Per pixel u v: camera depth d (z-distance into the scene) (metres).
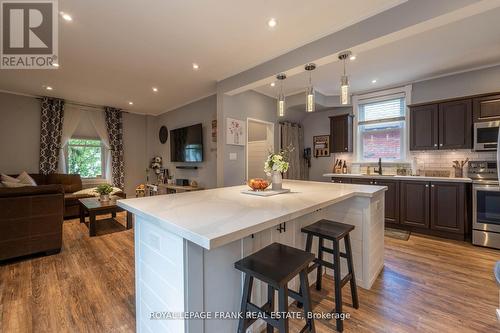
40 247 2.79
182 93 4.72
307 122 5.73
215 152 4.84
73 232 3.74
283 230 1.80
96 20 2.25
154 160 6.56
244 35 2.52
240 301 1.42
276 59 2.99
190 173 5.59
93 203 3.91
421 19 1.86
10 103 4.57
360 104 4.78
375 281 2.23
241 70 3.45
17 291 2.08
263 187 2.16
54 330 1.61
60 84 4.11
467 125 3.36
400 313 1.77
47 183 4.81
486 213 3.03
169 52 2.90
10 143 4.58
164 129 6.45
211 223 1.12
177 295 1.14
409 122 4.06
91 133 5.61
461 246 3.10
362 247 2.16
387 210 3.93
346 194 2.01
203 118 5.12
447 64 3.32
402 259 2.70
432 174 3.86
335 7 2.05
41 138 4.84
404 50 2.89
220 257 1.28
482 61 3.23
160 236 1.26
